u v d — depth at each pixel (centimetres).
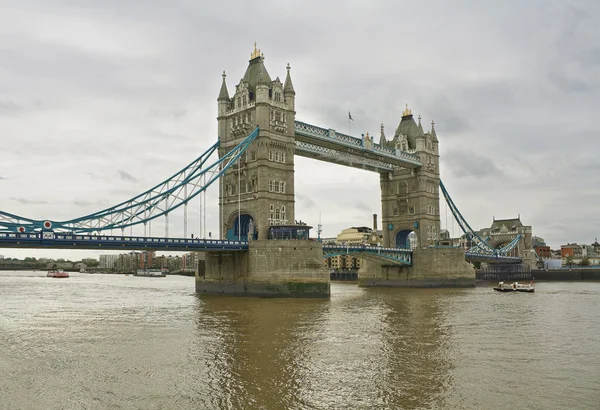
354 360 3506
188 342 4147
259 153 9356
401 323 5278
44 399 2636
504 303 7588
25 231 7550
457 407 2552
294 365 3359
